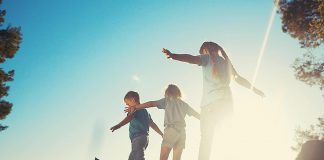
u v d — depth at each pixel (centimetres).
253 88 513
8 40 2148
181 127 630
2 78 2083
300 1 1909
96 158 518
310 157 187
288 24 1969
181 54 440
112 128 622
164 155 616
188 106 653
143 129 659
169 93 647
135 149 645
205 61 455
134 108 604
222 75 455
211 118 436
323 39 1809
